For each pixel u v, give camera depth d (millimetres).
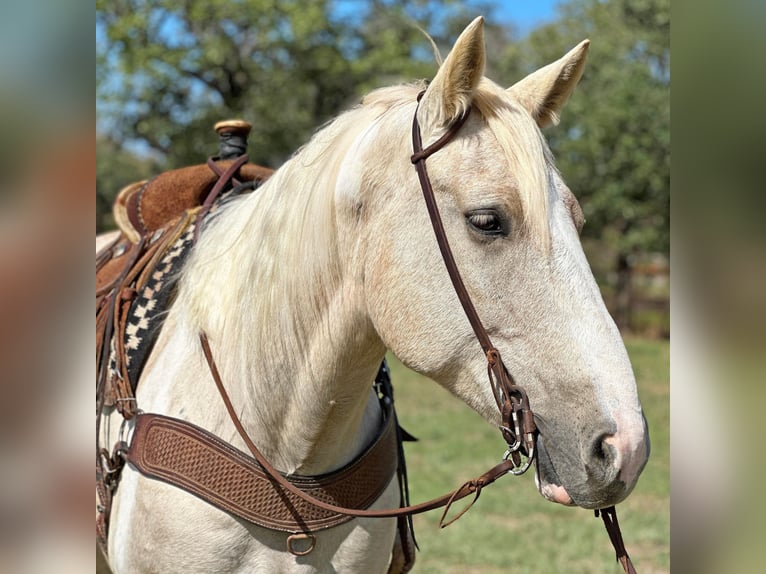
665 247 11961
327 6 12336
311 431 1574
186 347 1732
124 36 11656
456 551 3791
